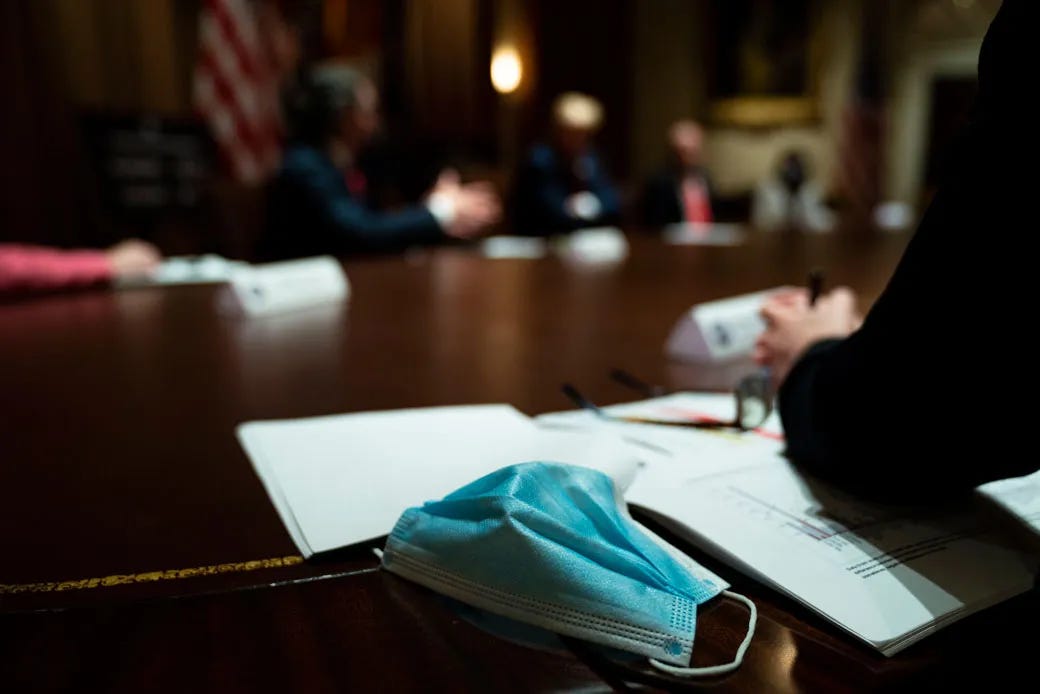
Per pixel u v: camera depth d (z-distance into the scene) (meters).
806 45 6.57
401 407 0.83
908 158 7.04
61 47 3.13
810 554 0.46
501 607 0.42
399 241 2.65
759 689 0.37
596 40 5.82
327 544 0.50
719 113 6.49
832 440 0.52
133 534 0.53
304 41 4.16
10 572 0.48
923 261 0.44
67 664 0.39
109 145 2.74
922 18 6.83
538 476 0.47
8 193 3.00
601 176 4.08
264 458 0.66
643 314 1.45
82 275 1.72
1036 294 0.39
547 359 1.07
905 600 0.42
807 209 5.36
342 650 0.40
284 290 1.50
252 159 3.79
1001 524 0.51
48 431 0.76
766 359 0.76
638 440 0.68
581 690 0.37
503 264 2.34
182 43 3.63
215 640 0.41
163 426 0.77
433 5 4.76
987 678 0.38
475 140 5.14
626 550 0.46
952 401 0.44
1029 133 0.39
